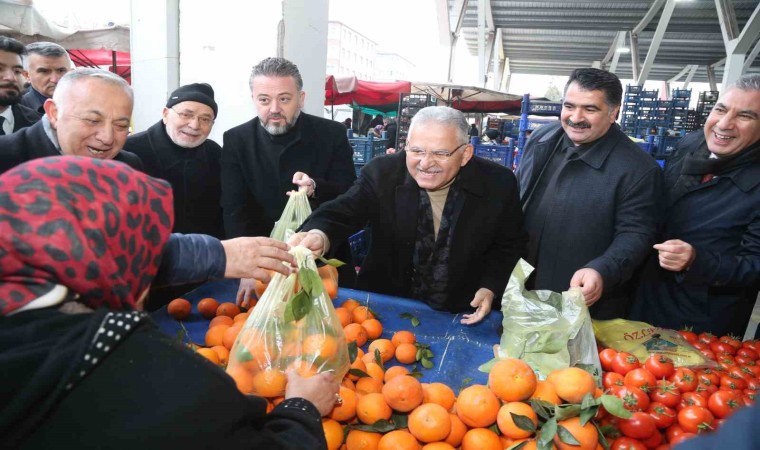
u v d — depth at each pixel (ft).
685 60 84.17
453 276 6.09
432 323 5.44
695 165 6.44
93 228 1.84
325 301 3.90
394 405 3.42
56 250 1.72
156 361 1.86
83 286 1.79
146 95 12.06
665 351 4.50
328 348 3.67
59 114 4.96
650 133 27.30
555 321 4.32
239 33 11.10
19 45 8.78
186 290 6.67
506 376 3.42
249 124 7.92
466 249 5.95
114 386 1.78
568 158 6.68
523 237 6.36
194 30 11.14
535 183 7.22
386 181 6.11
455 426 3.45
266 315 3.83
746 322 6.67
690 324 6.61
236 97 11.34
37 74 10.47
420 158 5.22
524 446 3.18
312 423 2.55
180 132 7.30
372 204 6.26
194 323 5.14
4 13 20.20
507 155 22.15
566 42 79.36
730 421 1.87
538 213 6.95
